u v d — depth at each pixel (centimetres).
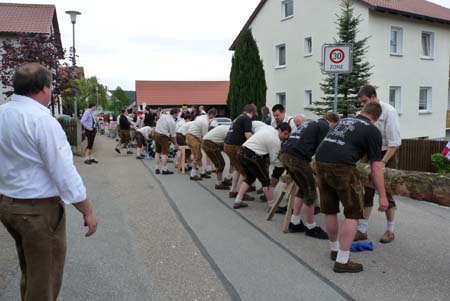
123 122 1684
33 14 2431
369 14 1956
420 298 381
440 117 2388
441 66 2348
